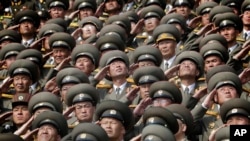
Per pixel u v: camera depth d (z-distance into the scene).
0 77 43.81
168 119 32.09
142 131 31.33
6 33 46.97
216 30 43.41
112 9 49.78
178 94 35.22
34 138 33.50
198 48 42.84
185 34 45.22
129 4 52.28
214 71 37.03
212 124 34.88
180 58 38.19
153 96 35.19
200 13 47.47
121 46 42.72
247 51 40.03
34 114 35.62
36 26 48.06
